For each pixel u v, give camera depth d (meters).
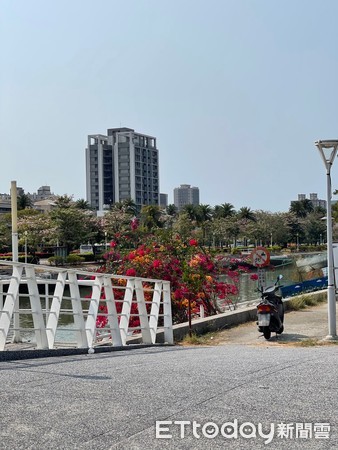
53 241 81.62
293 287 25.05
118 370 8.23
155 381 7.34
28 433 5.05
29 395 6.41
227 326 16.53
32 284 9.50
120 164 191.00
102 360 9.44
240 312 17.36
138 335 14.12
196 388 6.91
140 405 6.04
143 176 195.50
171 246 18.61
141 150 194.50
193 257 18.25
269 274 29.34
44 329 9.62
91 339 10.61
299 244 148.38
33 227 82.50
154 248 18.45
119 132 196.50
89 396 6.42
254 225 126.94
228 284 19.52
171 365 8.84
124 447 4.75
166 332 13.45
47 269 9.71
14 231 14.20
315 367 8.65
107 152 193.00
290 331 15.38
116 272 18.36
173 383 7.21
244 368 8.51
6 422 5.36
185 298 17.17
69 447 4.71
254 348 12.28
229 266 21.28
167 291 13.73
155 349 11.87
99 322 15.92
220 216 135.75
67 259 68.94
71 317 23.16
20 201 124.81
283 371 8.23
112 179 193.38
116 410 5.82
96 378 7.50
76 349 10.23
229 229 120.38
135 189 190.38
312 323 16.66
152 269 17.70
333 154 13.73
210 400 6.30
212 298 18.89
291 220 139.62
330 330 13.62
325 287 26.66
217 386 7.04
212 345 13.41
